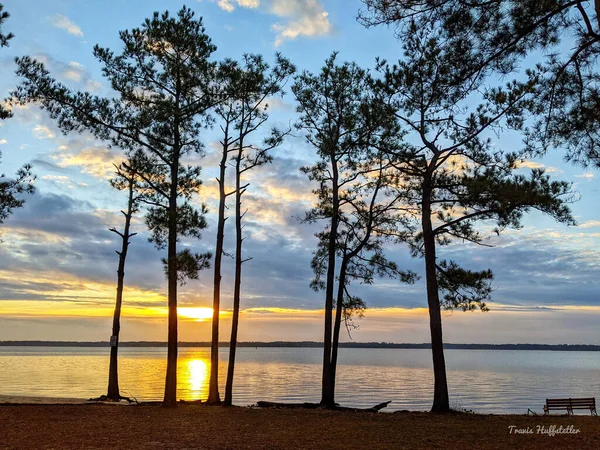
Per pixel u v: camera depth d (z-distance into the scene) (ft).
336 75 61.41
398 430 38.09
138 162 56.03
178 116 52.95
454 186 50.72
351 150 59.16
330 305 62.03
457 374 302.45
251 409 53.31
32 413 46.01
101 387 155.22
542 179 42.93
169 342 53.31
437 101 33.91
